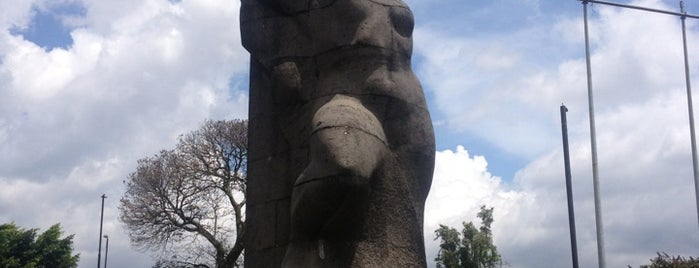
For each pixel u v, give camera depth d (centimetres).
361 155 429
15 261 2945
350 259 441
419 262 470
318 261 434
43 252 3036
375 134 451
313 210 430
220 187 2430
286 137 502
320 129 438
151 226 2427
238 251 2225
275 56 514
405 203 471
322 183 423
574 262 1275
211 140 2456
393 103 482
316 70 500
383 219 456
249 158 523
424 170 490
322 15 504
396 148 477
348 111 448
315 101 490
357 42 486
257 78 532
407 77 500
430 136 499
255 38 526
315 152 436
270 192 502
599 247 1611
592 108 1762
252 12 532
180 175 2436
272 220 496
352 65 488
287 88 502
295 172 490
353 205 432
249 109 532
